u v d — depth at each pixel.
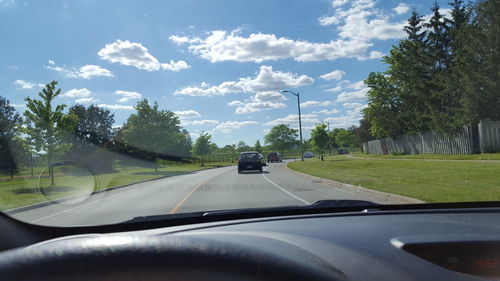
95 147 37.09
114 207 11.32
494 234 2.29
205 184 18.67
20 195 15.01
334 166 28.89
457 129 28.22
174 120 40.12
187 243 0.93
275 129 129.88
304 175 23.55
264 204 10.81
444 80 28.81
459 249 2.07
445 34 35.53
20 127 21.00
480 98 23.92
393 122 43.12
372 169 22.73
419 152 37.09
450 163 21.31
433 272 1.67
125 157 42.16
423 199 9.53
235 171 32.72
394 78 43.75
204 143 79.75
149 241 0.91
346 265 1.67
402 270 1.66
